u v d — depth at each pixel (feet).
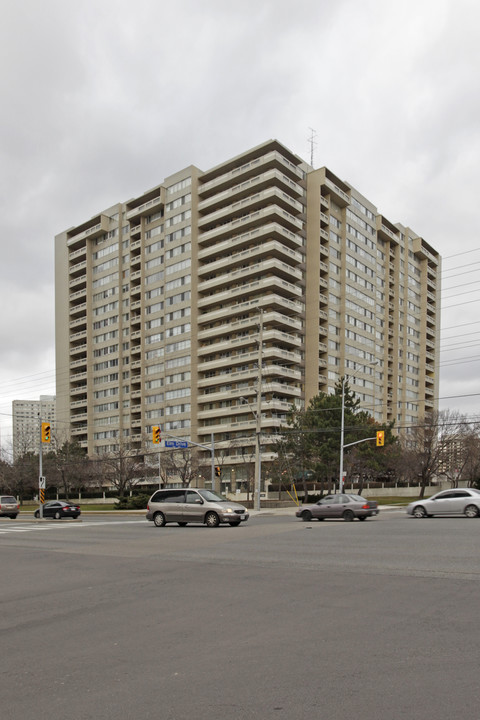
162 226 278.26
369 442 184.03
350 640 21.49
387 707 14.96
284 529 76.18
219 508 83.20
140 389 281.95
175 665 19.15
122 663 19.65
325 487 222.48
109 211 308.81
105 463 229.04
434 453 196.03
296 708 15.06
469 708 14.78
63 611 28.94
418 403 327.26
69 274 327.88
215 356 256.52
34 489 261.44
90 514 157.17
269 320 231.09
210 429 247.50
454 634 21.93
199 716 14.76
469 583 32.58
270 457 220.84
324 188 260.42
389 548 50.31
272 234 238.27
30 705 15.99
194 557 48.67
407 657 19.20
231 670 18.38
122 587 35.27
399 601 28.30
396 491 229.66
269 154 239.71
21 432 274.36
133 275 289.53
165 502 88.89
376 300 293.02
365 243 286.46
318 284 250.78
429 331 350.64
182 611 27.73
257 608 27.76
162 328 272.31
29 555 55.42
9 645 22.67
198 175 268.82
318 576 36.68
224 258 252.01
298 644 21.15
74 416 310.24
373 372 282.97
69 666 19.54
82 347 312.91
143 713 15.11
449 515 99.71
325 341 254.47
